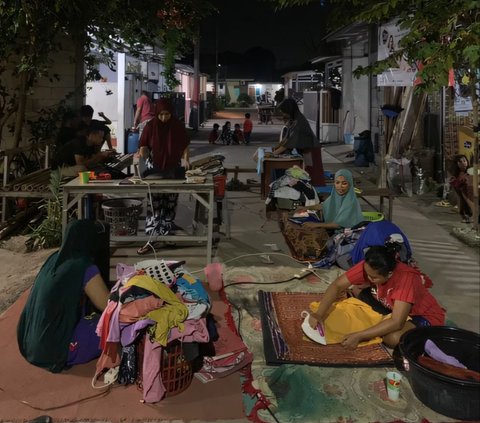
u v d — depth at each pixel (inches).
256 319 164.4
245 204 327.6
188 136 240.4
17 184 252.5
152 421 115.0
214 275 183.8
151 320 120.8
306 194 262.2
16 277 201.6
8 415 116.2
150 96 649.0
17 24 281.3
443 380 112.8
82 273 132.8
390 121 434.0
